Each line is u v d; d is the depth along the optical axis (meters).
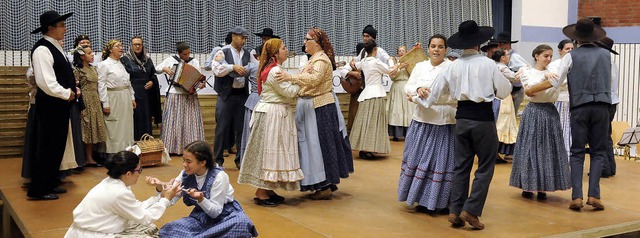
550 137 5.30
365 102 7.38
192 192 3.64
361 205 5.24
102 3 7.69
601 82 4.96
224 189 3.80
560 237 4.39
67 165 5.68
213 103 8.48
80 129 6.21
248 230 3.81
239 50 6.70
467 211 4.45
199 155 3.73
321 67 5.13
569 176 5.39
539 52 5.20
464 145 4.47
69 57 6.78
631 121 10.10
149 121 7.46
